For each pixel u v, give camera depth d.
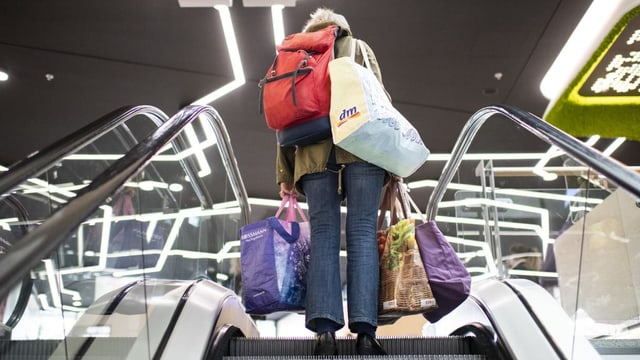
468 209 5.26
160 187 3.98
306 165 2.70
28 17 6.69
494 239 4.81
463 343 3.06
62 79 7.95
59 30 6.94
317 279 2.61
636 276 3.43
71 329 2.33
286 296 2.79
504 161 5.09
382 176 2.72
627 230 3.53
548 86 8.02
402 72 7.91
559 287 4.28
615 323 3.40
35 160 2.04
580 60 4.62
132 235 3.18
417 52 7.44
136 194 3.25
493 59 7.53
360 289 2.56
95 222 2.67
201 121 8.46
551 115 5.30
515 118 3.10
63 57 7.48
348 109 2.47
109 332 2.50
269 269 2.80
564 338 2.80
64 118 8.98
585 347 2.69
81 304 2.58
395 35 7.12
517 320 2.98
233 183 5.20
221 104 8.73
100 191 1.80
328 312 2.55
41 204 3.38
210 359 2.71
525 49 7.27
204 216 5.43
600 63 4.53
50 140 9.63
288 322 12.02
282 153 2.98
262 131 9.64
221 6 6.35
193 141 8.80
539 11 6.55
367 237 2.63
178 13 6.65
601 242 3.79
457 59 7.55
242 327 3.78
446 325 4.23
